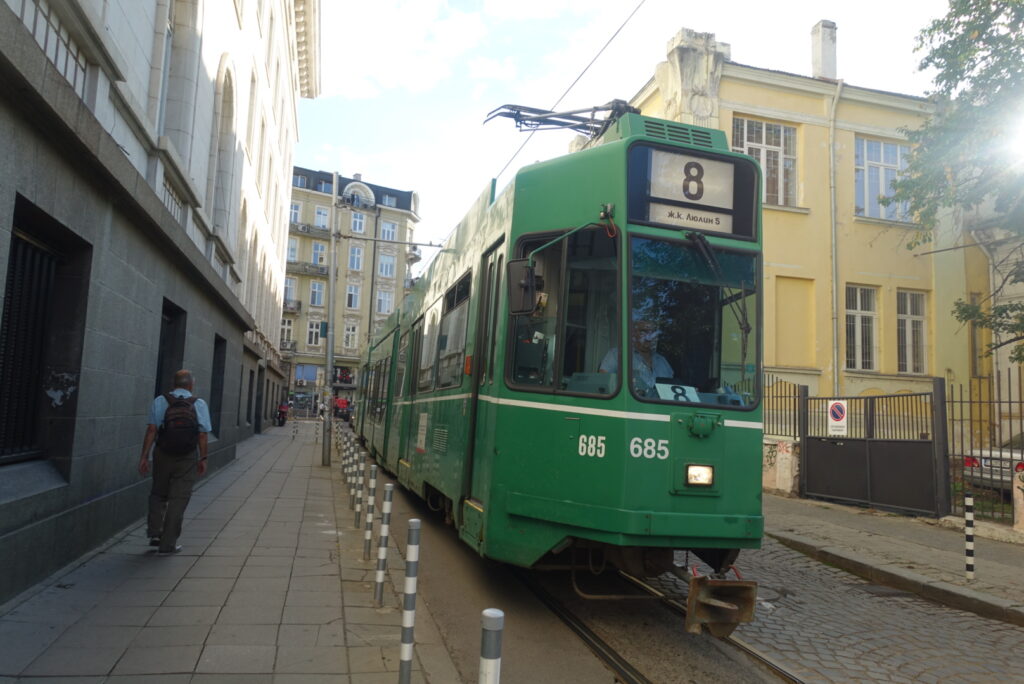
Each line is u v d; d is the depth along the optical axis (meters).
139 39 9.38
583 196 5.98
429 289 11.30
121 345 7.76
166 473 7.53
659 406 5.41
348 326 69.88
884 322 19.98
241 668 4.40
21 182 5.15
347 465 13.69
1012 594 7.36
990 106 13.51
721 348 5.74
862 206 20.33
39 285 6.29
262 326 30.53
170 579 6.38
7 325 5.68
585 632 5.63
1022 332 14.43
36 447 6.37
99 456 7.28
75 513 6.62
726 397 5.64
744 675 4.95
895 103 20.44
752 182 6.10
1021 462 10.01
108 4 7.94
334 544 8.38
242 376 25.44
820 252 19.59
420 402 10.46
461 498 7.04
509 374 6.23
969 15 13.49
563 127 9.11
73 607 5.39
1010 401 10.53
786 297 19.34
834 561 9.12
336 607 5.81
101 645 4.64
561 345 5.84
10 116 4.92
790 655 5.43
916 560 8.84
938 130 14.39
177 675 4.23
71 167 6.06
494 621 2.54
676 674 4.88
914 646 5.94
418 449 10.12
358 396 26.38
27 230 5.95
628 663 5.00
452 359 8.55
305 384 67.75
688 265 5.78
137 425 8.65
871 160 20.52
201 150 13.21
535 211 6.32
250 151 22.30
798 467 14.36
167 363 11.18
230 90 16.92
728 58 19.08
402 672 4.13
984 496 11.44
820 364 19.23
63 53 6.71
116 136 8.35
